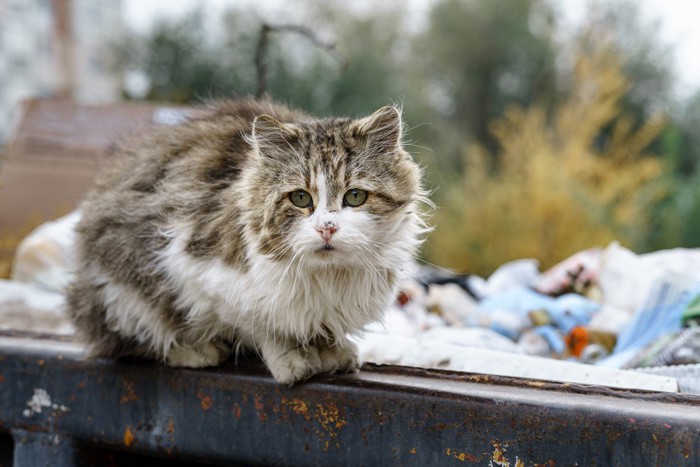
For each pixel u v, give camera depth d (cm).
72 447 237
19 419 242
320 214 218
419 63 1584
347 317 228
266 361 220
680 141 1274
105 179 268
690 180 1148
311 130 233
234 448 213
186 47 1188
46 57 1686
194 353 230
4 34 1598
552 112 1436
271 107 283
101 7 1783
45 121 479
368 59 1312
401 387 191
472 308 376
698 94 1448
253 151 235
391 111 231
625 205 969
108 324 239
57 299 345
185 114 315
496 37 1620
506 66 1641
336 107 1202
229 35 1195
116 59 1216
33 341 254
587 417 169
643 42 1527
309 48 1223
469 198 1045
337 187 223
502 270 457
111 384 230
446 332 318
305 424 203
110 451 245
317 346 225
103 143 458
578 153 1009
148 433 225
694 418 161
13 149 468
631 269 364
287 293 218
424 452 188
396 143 234
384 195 228
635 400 177
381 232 227
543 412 174
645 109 1477
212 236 225
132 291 236
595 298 372
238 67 1169
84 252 251
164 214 236
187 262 226
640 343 312
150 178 252
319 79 1194
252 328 224
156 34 1197
